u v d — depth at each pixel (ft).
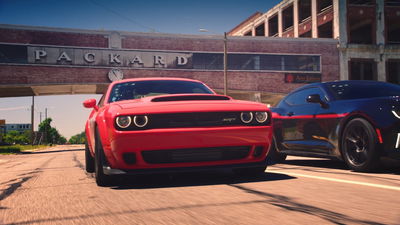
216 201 6.97
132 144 8.97
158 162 9.33
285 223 5.12
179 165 9.42
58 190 9.39
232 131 9.48
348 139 12.38
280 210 6.00
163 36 82.43
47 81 75.97
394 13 92.12
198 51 84.43
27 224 5.68
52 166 20.16
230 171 12.32
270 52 88.43
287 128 15.92
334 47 90.43
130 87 13.05
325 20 93.86
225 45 74.79
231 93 90.33
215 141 9.37
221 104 9.84
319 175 11.00
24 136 370.12
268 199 7.04
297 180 9.85
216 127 9.39
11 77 74.28
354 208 6.10
